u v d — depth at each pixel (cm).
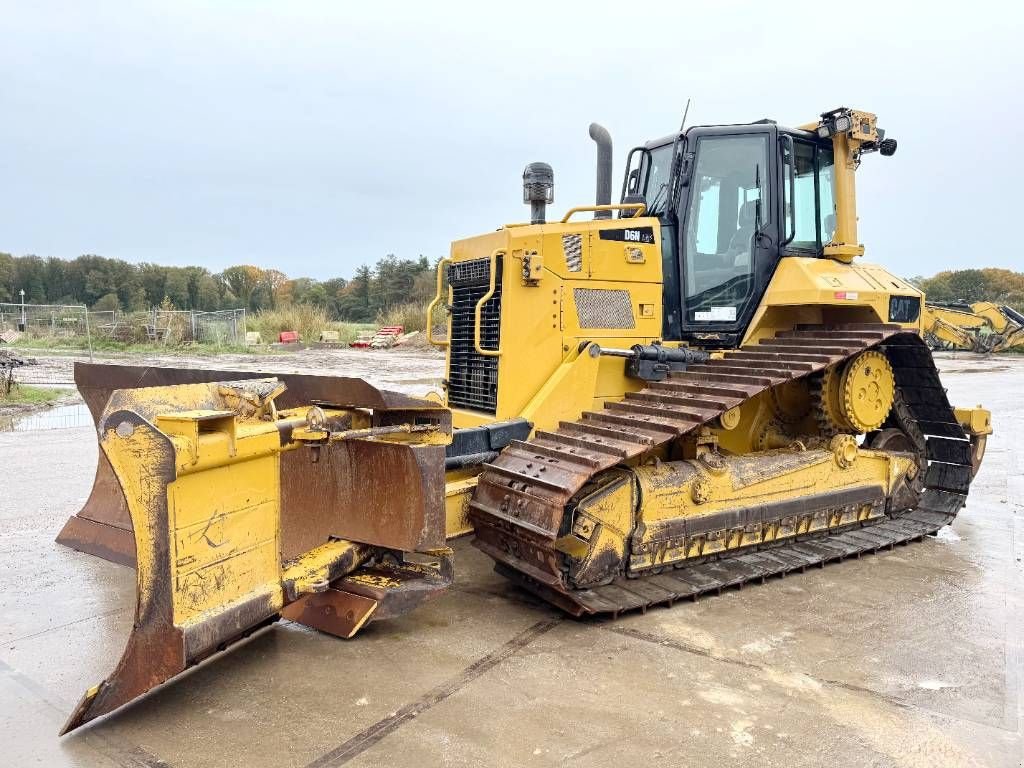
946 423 638
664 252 564
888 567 534
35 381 1627
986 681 359
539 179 557
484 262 530
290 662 370
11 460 839
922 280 3925
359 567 416
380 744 297
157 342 2834
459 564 525
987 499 753
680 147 570
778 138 565
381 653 381
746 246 574
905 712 329
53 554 526
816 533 571
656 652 387
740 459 527
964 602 464
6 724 313
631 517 459
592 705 330
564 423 487
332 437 357
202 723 313
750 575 488
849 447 577
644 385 545
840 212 600
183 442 298
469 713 322
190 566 308
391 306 3859
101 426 303
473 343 552
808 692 346
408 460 387
